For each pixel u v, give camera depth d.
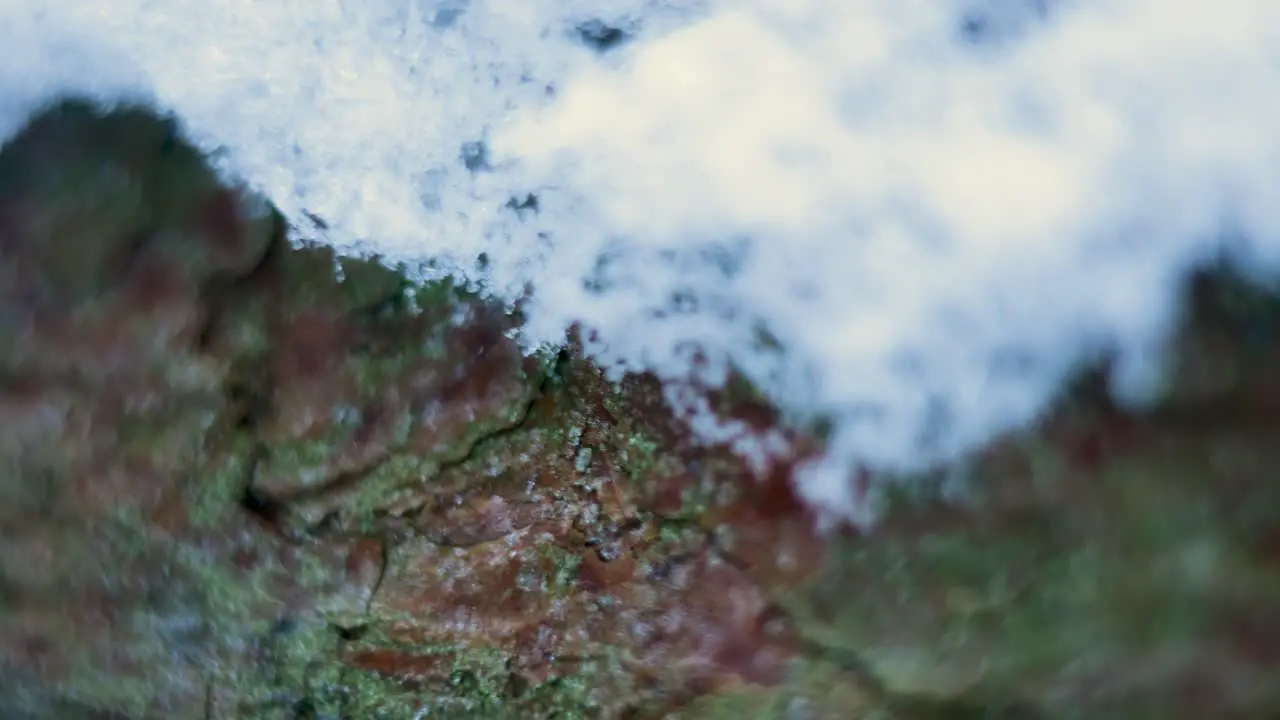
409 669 0.18
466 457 0.18
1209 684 0.17
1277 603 0.17
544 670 0.18
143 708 0.18
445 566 0.18
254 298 0.18
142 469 0.18
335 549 0.18
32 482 0.18
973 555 0.18
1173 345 0.17
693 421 0.18
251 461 0.18
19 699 0.18
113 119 0.18
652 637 0.18
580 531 0.18
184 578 0.18
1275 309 0.17
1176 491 0.17
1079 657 0.18
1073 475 0.18
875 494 0.18
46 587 0.18
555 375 0.18
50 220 0.18
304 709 0.18
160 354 0.18
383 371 0.18
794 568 0.18
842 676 0.18
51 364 0.18
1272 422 0.17
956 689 0.18
